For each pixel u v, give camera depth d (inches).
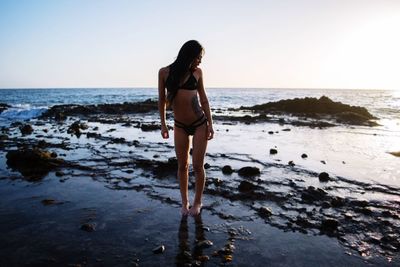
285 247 118.0
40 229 131.3
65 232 128.5
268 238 125.1
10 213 148.7
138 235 126.0
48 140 381.4
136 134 439.2
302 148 329.4
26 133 456.1
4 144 350.9
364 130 499.8
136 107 1053.2
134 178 210.5
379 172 231.1
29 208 155.4
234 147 333.1
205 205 160.6
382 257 111.8
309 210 155.8
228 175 218.5
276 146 340.8
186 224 137.0
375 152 309.0
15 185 195.0
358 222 142.0
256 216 147.3
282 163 257.3
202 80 146.8
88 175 218.4
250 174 220.1
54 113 874.8
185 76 139.7
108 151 304.3
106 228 132.3
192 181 203.3
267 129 514.0
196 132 146.9
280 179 209.5
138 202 164.6
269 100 1964.8
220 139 394.3
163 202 164.9
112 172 225.8
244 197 173.5
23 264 104.4
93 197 172.2
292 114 843.4
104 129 506.3
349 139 398.6
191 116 143.7
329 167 245.0
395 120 700.7
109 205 159.9
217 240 122.3
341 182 204.8
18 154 250.5
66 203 162.7
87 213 149.1
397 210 157.8
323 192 179.8
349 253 114.3
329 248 117.9
